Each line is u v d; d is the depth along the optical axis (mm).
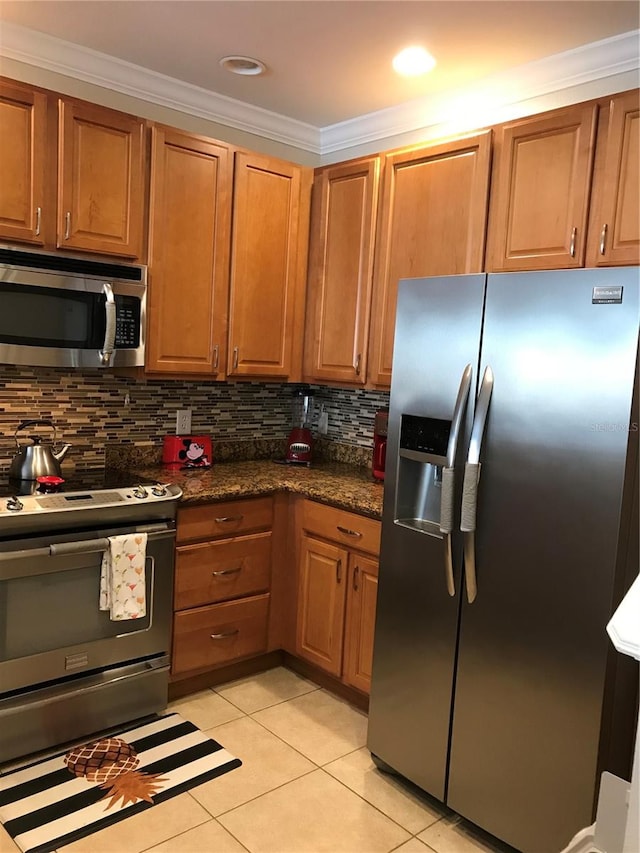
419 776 2270
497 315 2004
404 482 2318
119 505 2471
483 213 2551
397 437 2303
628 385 1728
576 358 1825
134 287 2689
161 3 2256
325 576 2896
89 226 2570
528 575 1940
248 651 3021
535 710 1939
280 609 3119
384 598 2367
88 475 2820
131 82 2840
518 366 1951
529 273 1924
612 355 1757
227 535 2879
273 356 3238
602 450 1778
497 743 2039
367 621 2705
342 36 2424
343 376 3135
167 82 2916
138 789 2238
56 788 2217
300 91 2980
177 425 3312
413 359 2248
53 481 2502
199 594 2805
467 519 2006
